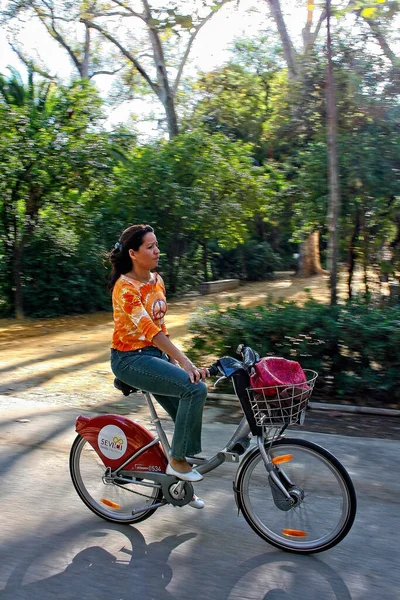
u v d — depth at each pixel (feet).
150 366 12.09
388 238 33.09
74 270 48.26
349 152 31.45
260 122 83.87
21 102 47.78
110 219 54.29
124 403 22.31
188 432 11.97
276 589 10.81
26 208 45.21
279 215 42.65
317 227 35.50
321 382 22.65
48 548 12.27
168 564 11.66
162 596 10.64
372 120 32.12
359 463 16.40
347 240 33.86
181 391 11.89
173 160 55.98
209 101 90.63
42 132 43.39
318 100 34.73
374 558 11.81
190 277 64.49
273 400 11.28
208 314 24.44
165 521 13.37
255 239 80.53
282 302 24.90
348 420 20.20
